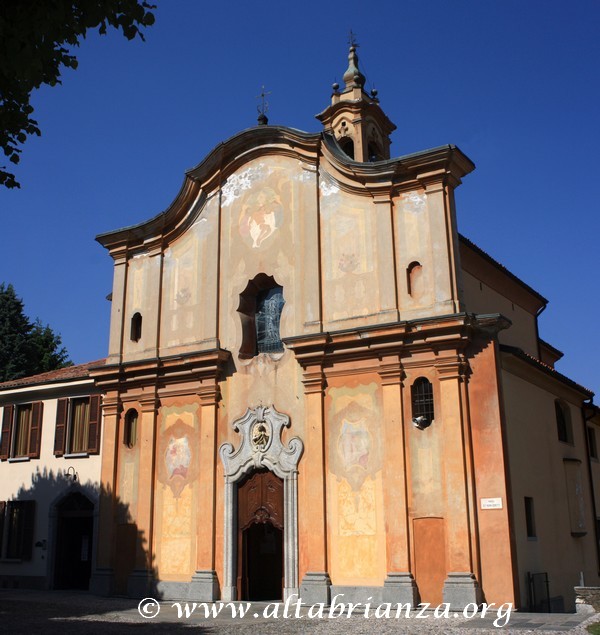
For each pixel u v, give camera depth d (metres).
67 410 28.38
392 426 20.73
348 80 29.47
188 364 24.73
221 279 25.34
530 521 20.75
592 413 27.52
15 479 28.94
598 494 27.41
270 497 22.73
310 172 24.12
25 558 27.69
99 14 10.73
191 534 23.77
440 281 21.14
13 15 10.27
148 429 25.38
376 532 20.50
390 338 21.17
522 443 21.20
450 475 19.69
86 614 19.88
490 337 20.34
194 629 16.70
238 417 23.70
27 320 51.75
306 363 22.55
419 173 22.11
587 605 17.31
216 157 25.98
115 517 25.42
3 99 11.31
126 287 27.59
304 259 23.56
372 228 22.64
